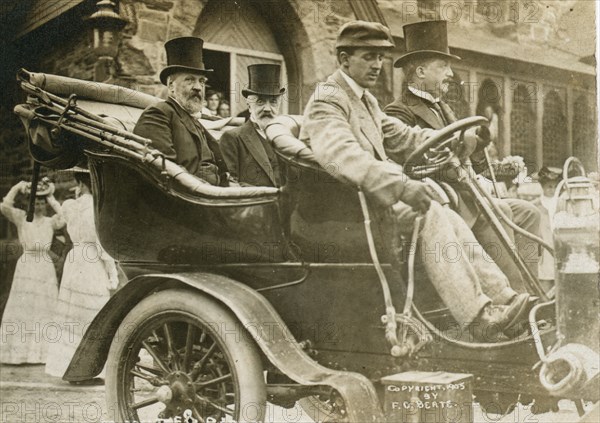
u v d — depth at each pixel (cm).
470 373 480
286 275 505
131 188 516
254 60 569
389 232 491
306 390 482
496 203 526
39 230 607
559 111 578
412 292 484
